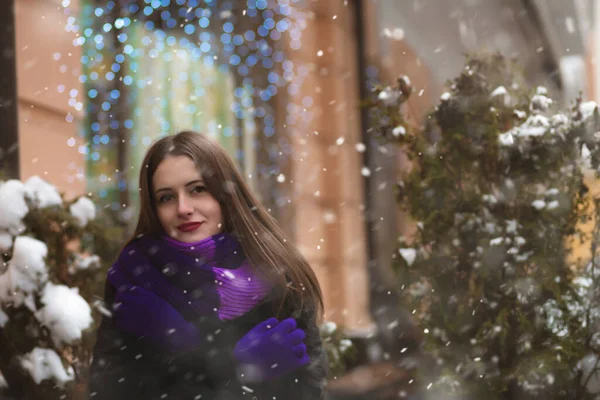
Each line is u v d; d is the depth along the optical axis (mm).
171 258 3217
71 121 6383
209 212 3285
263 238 3371
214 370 3145
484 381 4496
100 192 7812
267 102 10711
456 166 4719
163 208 3293
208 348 3148
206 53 9750
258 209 3457
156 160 3312
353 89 12961
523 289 4480
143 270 3246
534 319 4508
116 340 3186
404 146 4977
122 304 3186
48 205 4277
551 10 19188
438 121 4801
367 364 9875
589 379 4520
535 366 4363
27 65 5699
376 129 4812
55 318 3973
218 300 3186
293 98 11039
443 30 17328
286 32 11086
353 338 9984
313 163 11555
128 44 8344
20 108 5641
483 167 4684
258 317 3260
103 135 7949
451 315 4648
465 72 4789
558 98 5035
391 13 14453
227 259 3291
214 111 9805
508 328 4492
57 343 4000
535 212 4531
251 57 10570
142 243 3311
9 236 4129
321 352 3393
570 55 21453
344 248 12094
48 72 6020
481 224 4605
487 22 18328
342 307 11938
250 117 10500
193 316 3176
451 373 4547
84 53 7801
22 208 4160
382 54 13891
